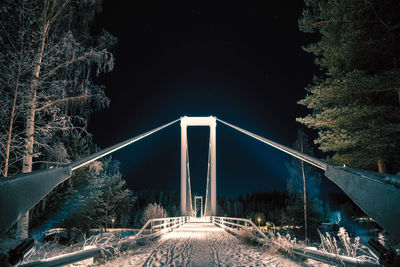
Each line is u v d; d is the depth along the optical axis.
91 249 6.25
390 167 12.36
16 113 10.95
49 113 11.80
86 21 13.01
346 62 11.98
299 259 7.29
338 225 24.19
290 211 27.00
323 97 12.28
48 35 12.26
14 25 10.84
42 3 11.73
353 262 4.70
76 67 12.63
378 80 10.49
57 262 4.48
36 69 11.27
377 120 11.31
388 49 11.02
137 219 53.62
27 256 3.59
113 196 38.03
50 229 22.06
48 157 12.66
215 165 34.28
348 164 12.21
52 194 21.97
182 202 32.78
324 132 12.35
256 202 91.88
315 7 13.04
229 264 6.79
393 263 1.76
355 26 11.45
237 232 12.93
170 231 18.06
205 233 17.28
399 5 10.94
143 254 8.41
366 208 1.42
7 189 1.32
